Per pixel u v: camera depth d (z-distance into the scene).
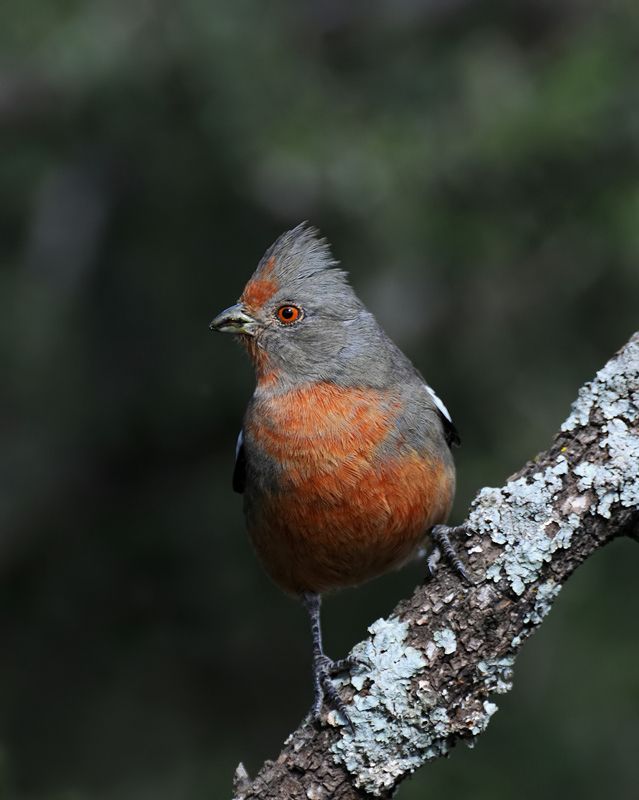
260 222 14.88
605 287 14.09
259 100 14.01
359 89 14.48
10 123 14.98
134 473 14.95
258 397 8.84
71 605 13.92
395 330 14.78
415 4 15.11
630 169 13.34
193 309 15.03
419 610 7.05
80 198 15.70
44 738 13.02
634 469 6.92
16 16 14.41
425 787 11.26
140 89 14.05
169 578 13.85
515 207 13.60
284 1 14.66
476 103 13.80
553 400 13.83
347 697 6.96
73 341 15.41
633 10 13.85
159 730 12.98
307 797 6.88
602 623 12.25
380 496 8.18
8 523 14.71
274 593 13.37
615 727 11.71
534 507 7.00
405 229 13.70
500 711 11.97
